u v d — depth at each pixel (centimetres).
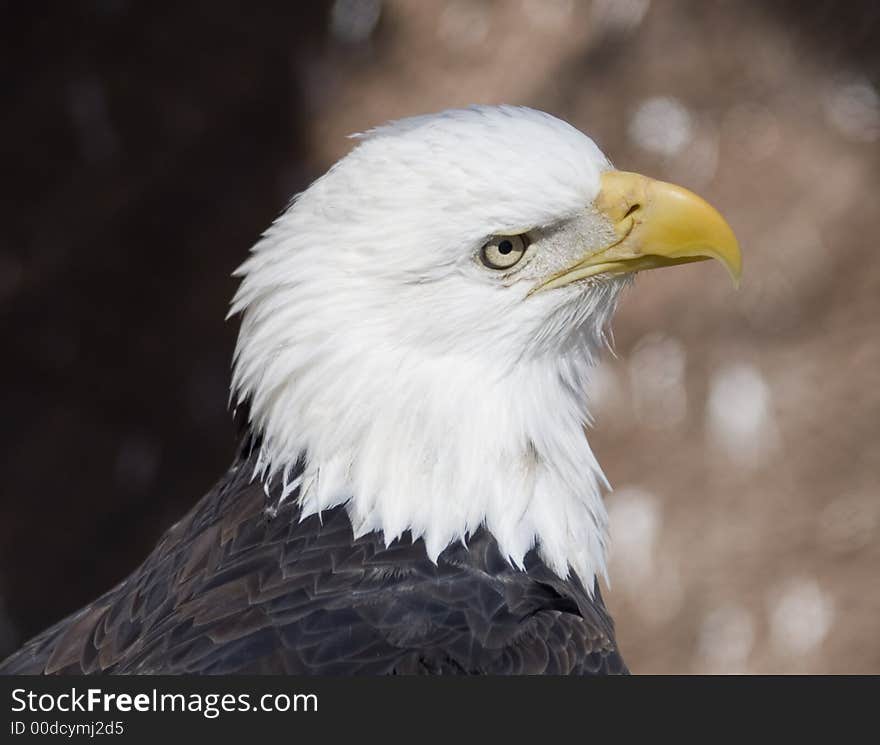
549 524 707
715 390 1348
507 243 681
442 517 680
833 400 1347
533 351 704
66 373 1411
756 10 1377
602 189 704
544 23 1392
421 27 1409
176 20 1423
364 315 675
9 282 1402
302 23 1423
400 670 602
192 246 1406
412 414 679
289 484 690
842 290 1346
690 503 1354
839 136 1362
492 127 678
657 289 1345
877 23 1369
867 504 1346
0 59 1423
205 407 1407
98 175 1411
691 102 1368
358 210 669
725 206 1353
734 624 1349
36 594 1402
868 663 1347
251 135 1414
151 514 1409
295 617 627
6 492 1402
